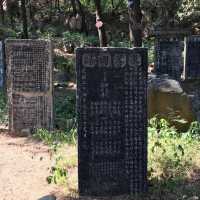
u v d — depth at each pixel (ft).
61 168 15.44
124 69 13.43
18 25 55.06
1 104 27.12
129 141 13.66
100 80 13.44
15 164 17.08
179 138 17.90
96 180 13.75
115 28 56.90
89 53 13.32
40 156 17.97
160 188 13.89
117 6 59.52
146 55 13.46
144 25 50.24
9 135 21.70
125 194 13.79
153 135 17.76
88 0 61.31
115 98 13.52
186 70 37.17
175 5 52.06
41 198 13.16
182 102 19.88
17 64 21.61
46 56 21.33
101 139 13.64
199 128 19.40
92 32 58.03
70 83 36.99
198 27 50.29
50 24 59.52
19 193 14.34
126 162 13.73
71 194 13.87
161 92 19.92
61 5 63.82
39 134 20.81
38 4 63.21
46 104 21.66
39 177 15.61
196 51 37.17
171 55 37.70
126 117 13.58
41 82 21.57
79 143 13.65
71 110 26.30
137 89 13.51
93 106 13.51
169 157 15.40
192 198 13.23
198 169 15.02
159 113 19.89
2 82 32.60
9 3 59.77
